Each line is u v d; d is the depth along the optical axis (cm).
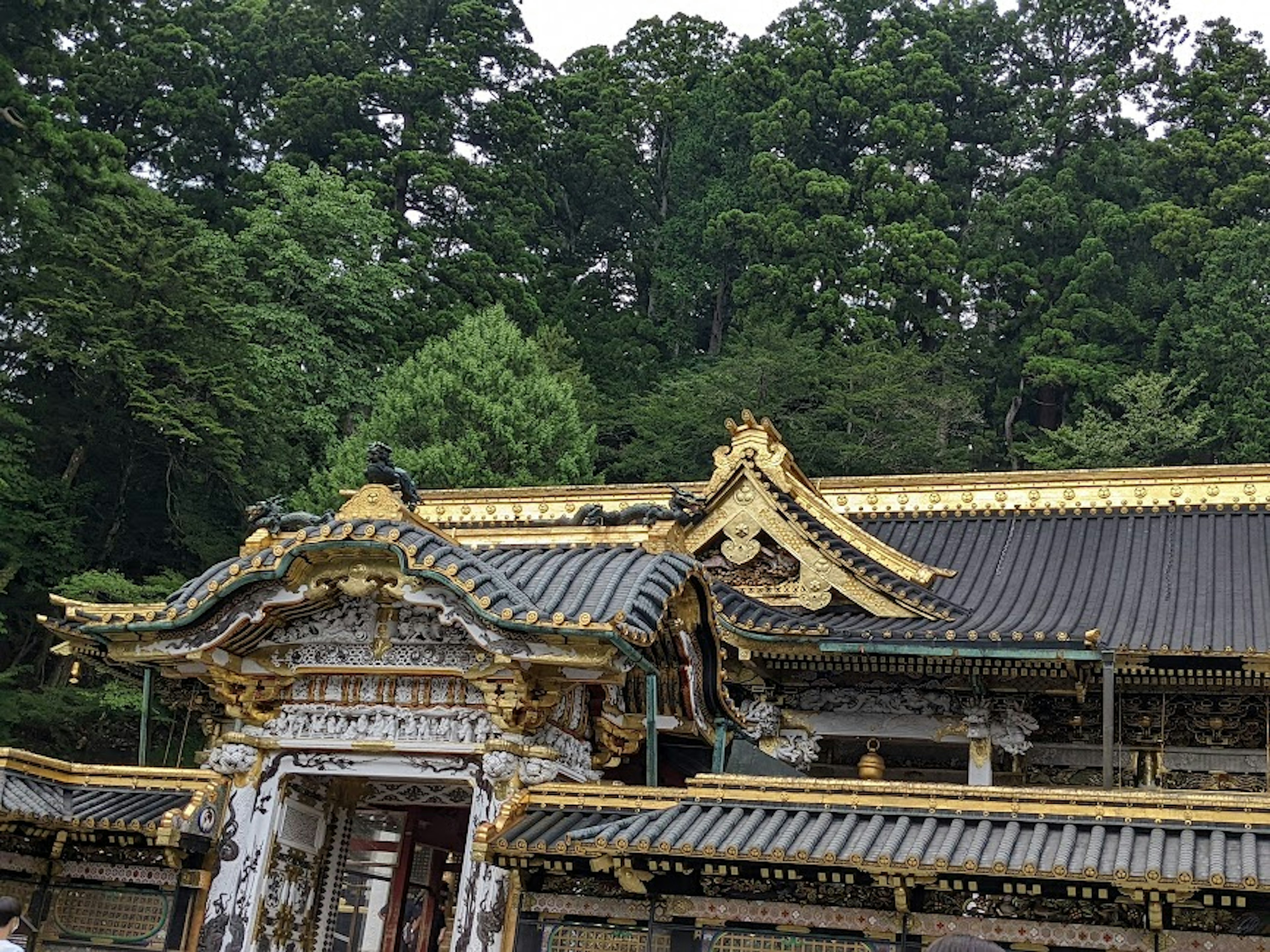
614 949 1365
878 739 2397
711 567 2486
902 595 2338
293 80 7638
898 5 9788
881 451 6372
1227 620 2281
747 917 1337
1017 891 1221
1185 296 7200
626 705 1644
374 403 5619
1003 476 2798
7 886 1534
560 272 8281
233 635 1495
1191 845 1198
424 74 7869
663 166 9356
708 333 8506
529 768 1434
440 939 1866
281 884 1545
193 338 4800
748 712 2425
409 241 6969
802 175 8112
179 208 5462
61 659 4491
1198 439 6350
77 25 4819
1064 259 7619
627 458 6569
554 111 9225
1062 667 2181
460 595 1380
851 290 7512
